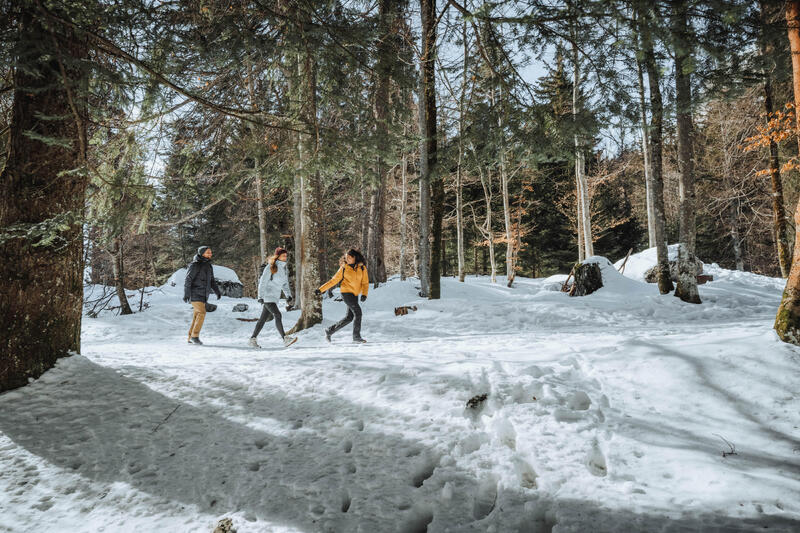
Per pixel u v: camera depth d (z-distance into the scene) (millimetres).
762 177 20812
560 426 2980
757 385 3166
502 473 2572
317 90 4570
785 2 3783
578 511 2176
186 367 4750
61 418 3602
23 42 2910
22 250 4059
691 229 11031
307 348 7184
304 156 4816
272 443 3164
